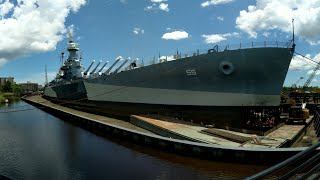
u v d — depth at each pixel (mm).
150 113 21750
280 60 17500
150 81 21375
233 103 18625
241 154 12047
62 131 22859
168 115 20797
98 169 12016
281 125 18984
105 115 26906
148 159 13305
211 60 18391
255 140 13945
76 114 29188
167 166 12109
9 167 12633
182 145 13727
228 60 18016
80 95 33156
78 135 20719
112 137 19594
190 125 18297
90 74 31422
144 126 19906
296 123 19891
